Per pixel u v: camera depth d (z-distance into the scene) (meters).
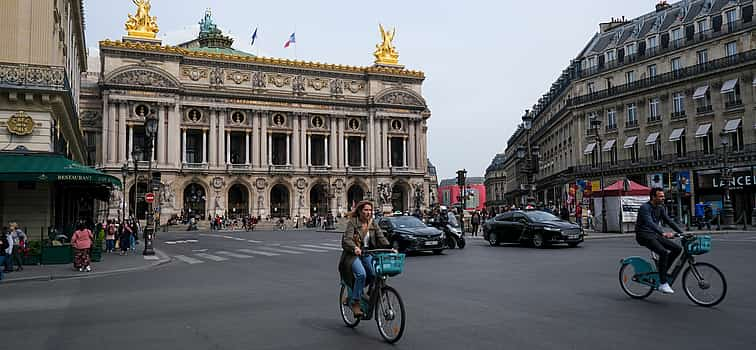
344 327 9.96
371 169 95.25
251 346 8.68
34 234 25.94
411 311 11.17
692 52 56.56
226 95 85.50
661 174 58.62
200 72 85.06
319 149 96.44
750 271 16.09
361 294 9.38
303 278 17.56
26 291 16.05
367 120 96.50
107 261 25.86
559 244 30.31
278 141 94.75
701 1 58.25
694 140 55.81
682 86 56.94
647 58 61.00
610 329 9.20
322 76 93.50
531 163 37.50
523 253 24.97
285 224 82.94
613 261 20.25
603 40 70.19
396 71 98.31
